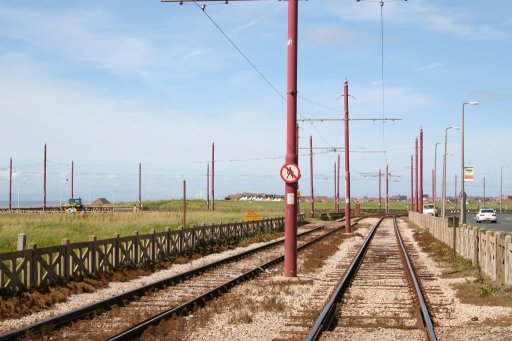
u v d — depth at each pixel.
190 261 26.19
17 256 15.09
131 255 21.92
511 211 153.88
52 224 42.84
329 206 183.75
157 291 16.80
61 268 17.16
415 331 11.43
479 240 22.25
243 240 38.66
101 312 13.24
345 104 51.28
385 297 15.86
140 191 116.38
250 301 14.95
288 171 20.28
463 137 43.34
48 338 10.74
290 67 20.23
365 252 31.17
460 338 10.85
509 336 10.94
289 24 20.22
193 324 12.06
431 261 26.94
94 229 39.16
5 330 11.77
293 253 20.12
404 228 61.56
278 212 99.50
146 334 10.83
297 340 10.51
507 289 16.06
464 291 16.81
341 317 12.88
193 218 56.72
